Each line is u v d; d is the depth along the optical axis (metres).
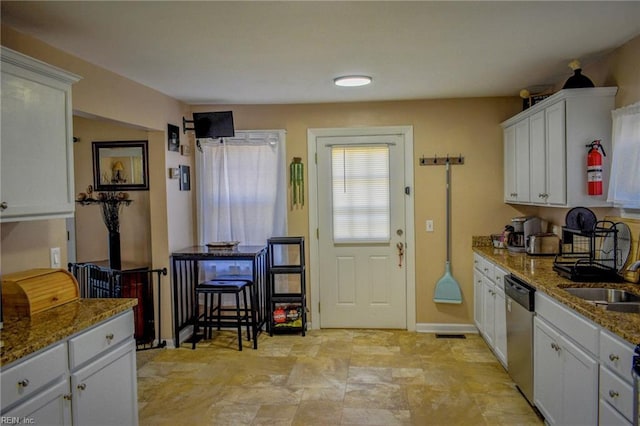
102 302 2.41
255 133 4.57
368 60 3.09
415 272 4.57
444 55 3.00
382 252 4.63
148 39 2.60
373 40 2.68
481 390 3.19
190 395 3.19
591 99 2.95
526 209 4.41
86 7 2.15
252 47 2.77
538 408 2.73
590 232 2.78
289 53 2.90
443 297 4.51
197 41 2.65
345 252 4.66
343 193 4.62
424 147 4.50
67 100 2.32
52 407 1.85
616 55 2.92
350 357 3.88
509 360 3.23
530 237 3.78
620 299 2.53
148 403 3.08
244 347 4.16
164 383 3.40
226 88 3.84
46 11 2.19
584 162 2.97
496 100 4.40
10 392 1.64
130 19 2.30
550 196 3.23
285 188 4.63
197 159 4.65
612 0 2.16
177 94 4.07
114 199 4.14
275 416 2.87
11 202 1.98
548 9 2.26
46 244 2.56
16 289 2.13
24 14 2.22
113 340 2.27
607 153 2.95
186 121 4.43
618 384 1.83
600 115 2.95
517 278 3.03
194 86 3.76
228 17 2.29
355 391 3.21
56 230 2.64
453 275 4.53
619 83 2.89
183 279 4.46
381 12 2.26
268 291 4.47
